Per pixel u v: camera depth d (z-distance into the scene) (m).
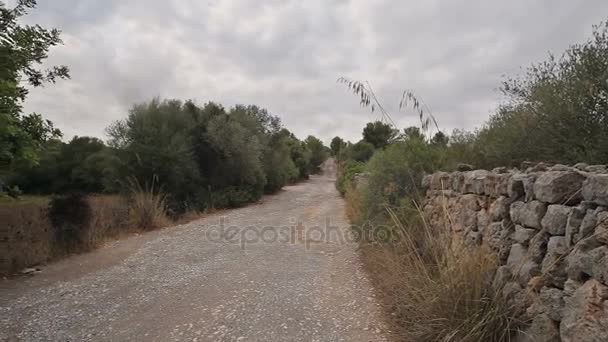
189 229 8.08
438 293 2.61
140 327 3.03
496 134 4.80
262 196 16.97
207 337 2.83
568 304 1.71
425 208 4.71
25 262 4.88
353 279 4.34
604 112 3.29
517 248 2.38
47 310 3.42
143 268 4.88
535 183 2.24
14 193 5.78
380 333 2.87
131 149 10.52
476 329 2.24
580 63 3.52
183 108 13.57
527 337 2.02
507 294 2.29
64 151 19.80
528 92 4.50
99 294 3.86
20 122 4.55
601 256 1.54
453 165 5.18
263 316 3.24
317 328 2.98
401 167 5.46
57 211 5.85
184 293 3.87
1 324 3.11
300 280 4.32
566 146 3.52
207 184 13.05
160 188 10.11
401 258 3.63
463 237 3.45
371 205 5.82
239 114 16.81
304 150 36.44
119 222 7.56
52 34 4.92
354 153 19.67
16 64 4.03
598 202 1.69
